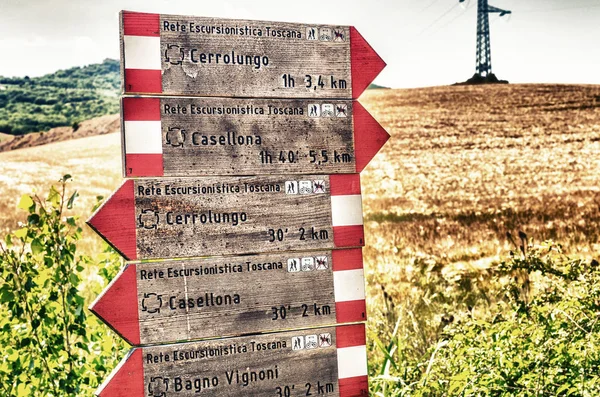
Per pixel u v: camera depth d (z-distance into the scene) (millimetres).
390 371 4219
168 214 2756
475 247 9641
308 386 2916
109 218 2688
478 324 3627
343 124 3025
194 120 2807
